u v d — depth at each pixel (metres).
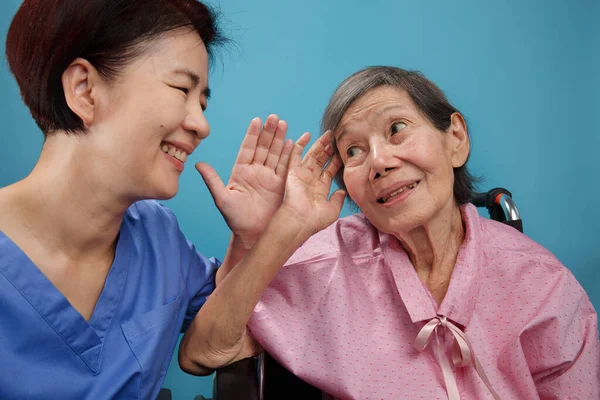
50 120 0.80
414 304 1.00
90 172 0.81
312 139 1.91
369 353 1.00
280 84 1.90
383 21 1.90
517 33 1.92
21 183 0.84
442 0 1.90
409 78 1.02
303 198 0.97
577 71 1.93
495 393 0.94
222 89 1.88
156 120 0.80
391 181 0.96
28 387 0.80
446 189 0.98
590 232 1.94
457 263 1.01
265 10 1.89
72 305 0.86
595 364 0.95
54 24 0.76
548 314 0.95
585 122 1.93
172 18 0.81
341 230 1.16
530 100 1.92
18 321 0.80
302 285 1.06
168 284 1.00
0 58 1.75
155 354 0.93
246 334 1.04
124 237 0.97
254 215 1.00
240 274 0.96
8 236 0.82
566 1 1.92
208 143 1.89
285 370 1.07
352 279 1.07
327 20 1.90
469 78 1.91
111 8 0.77
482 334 0.98
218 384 0.96
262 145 1.00
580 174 1.93
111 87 0.79
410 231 1.02
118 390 0.87
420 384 0.97
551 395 0.95
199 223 1.89
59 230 0.84
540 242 1.93
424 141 0.96
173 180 0.86
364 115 0.98
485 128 1.91
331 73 1.91
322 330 1.02
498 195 1.24
